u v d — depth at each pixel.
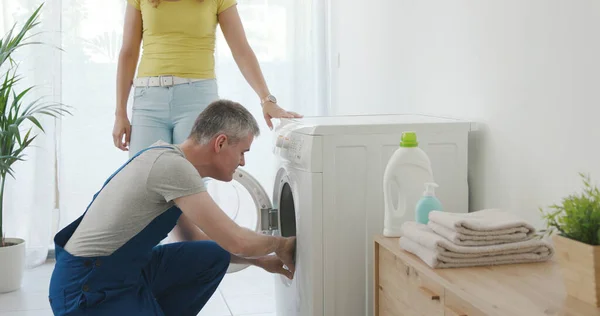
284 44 4.20
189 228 2.56
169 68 2.81
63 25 3.91
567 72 1.88
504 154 2.19
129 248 2.04
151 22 2.81
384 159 2.22
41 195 3.90
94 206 2.07
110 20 3.96
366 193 2.22
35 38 3.82
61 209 4.02
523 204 2.10
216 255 2.40
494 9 2.22
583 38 1.81
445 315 1.60
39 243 3.93
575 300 1.41
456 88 2.50
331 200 2.19
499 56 2.21
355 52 3.74
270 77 4.21
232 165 2.15
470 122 2.29
